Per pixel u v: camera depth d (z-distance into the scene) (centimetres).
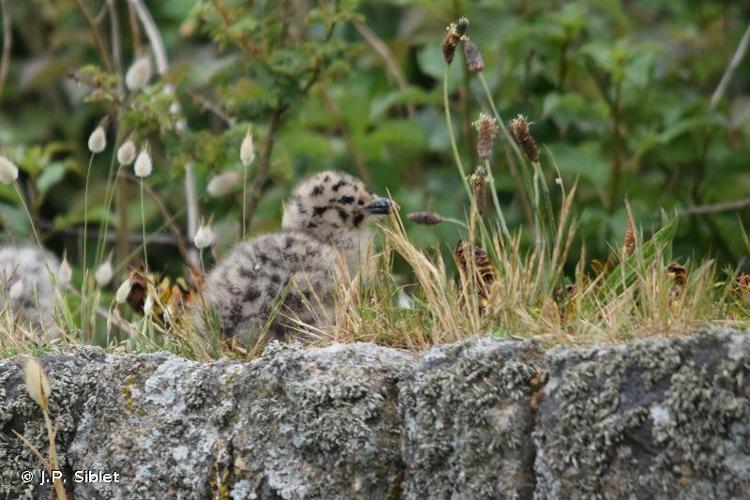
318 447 874
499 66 1894
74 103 2291
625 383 790
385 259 1059
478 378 841
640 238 989
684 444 767
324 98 1811
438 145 1875
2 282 1227
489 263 1012
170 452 917
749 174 1861
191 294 1182
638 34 2139
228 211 1670
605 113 1867
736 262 1727
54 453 874
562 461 796
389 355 904
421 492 848
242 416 907
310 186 1340
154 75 2128
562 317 930
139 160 1138
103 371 957
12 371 966
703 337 786
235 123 1645
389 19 2214
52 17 2341
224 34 1578
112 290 1805
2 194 1728
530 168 1795
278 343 928
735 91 2092
